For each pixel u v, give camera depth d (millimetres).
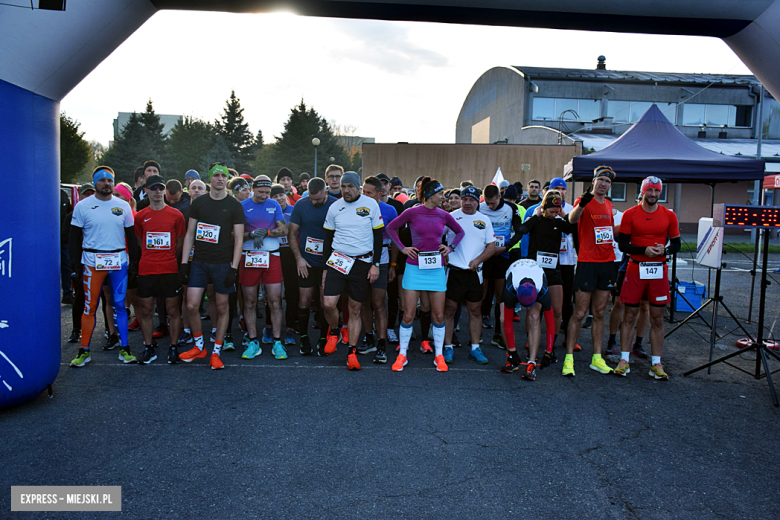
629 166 6988
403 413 3803
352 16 4320
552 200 4984
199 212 4668
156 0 3977
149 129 62344
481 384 4492
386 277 5129
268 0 4094
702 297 7672
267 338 5832
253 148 64312
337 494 2709
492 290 6621
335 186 5629
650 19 4398
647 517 2568
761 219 4613
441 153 21016
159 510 2531
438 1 4195
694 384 4609
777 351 5629
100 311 7203
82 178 63062
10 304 3533
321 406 3896
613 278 4805
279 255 5297
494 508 2613
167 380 4414
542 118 29906
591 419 3768
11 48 3361
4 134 3420
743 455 3248
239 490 2727
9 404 3629
